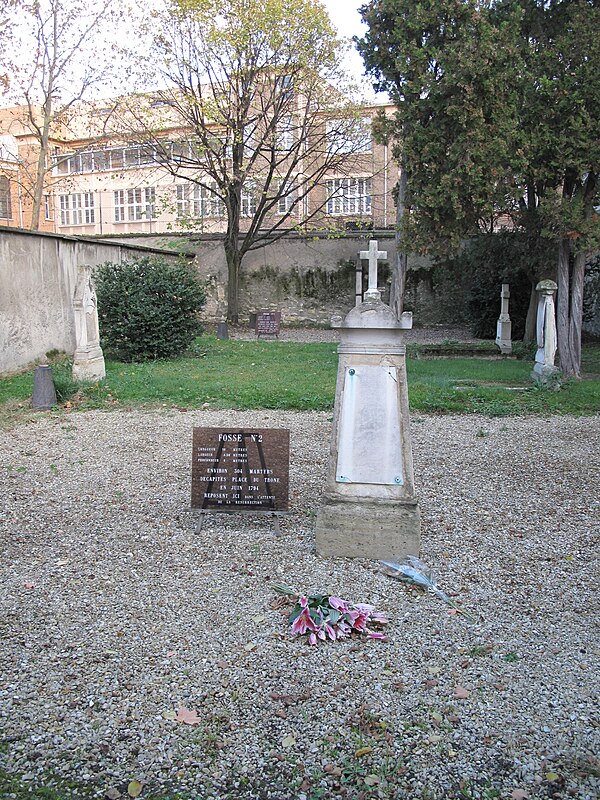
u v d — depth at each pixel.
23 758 2.78
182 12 19.52
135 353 15.09
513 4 12.34
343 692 3.22
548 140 11.65
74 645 3.62
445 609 4.05
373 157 25.67
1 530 5.35
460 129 12.74
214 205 25.50
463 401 10.45
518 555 4.87
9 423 9.26
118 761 2.78
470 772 2.73
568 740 2.91
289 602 4.09
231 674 3.36
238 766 2.75
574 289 12.56
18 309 13.91
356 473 4.73
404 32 13.73
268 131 21.36
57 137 30.80
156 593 4.24
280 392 10.90
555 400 10.46
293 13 19.62
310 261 25.23
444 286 23.89
